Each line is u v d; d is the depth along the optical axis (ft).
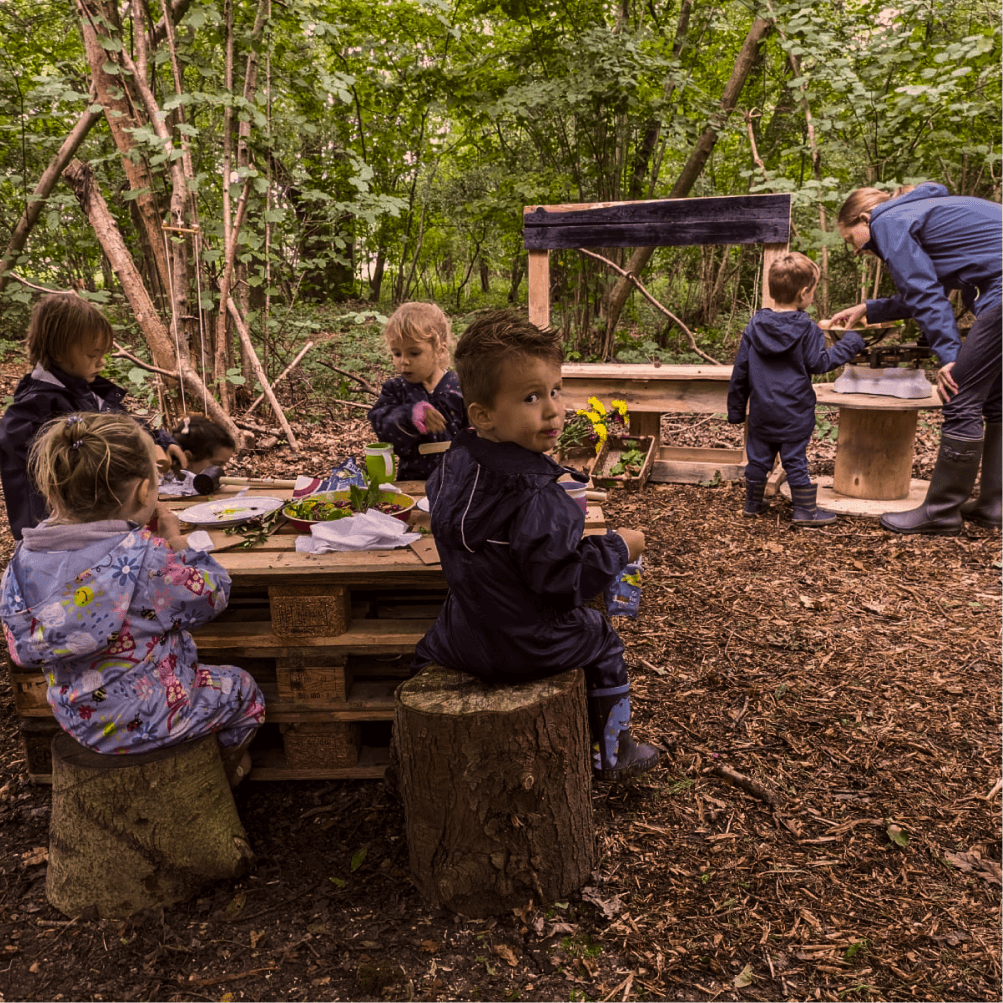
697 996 5.38
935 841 6.78
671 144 29.45
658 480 17.60
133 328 22.84
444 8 22.16
